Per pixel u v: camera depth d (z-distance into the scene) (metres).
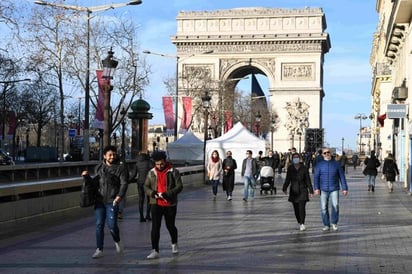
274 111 109.88
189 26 117.06
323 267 12.16
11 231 17.11
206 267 12.09
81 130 111.75
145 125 46.66
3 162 50.81
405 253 13.97
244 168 30.05
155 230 13.12
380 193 34.72
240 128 48.72
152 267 12.09
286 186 18.41
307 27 113.56
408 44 37.28
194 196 32.28
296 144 111.25
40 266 12.11
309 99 112.50
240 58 115.06
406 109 37.06
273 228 18.45
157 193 13.12
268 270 11.80
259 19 115.38
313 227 18.78
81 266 12.15
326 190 18.12
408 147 37.59
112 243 15.13
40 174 39.00
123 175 13.30
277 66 113.88
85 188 12.97
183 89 84.06
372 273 11.61
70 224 18.75
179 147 54.66
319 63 112.81
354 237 16.61
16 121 83.38
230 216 21.97
